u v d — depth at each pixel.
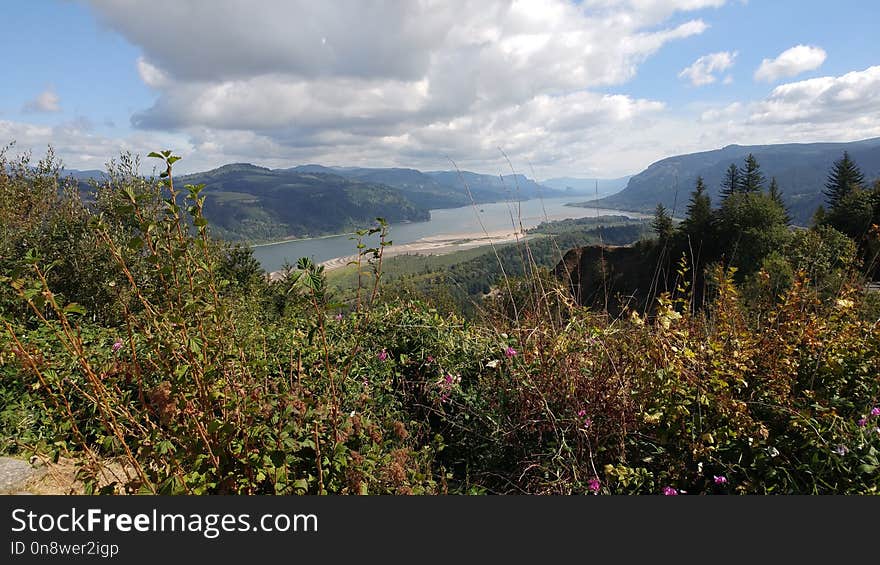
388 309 4.35
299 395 2.42
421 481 2.50
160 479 1.98
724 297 3.44
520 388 2.96
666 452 2.66
